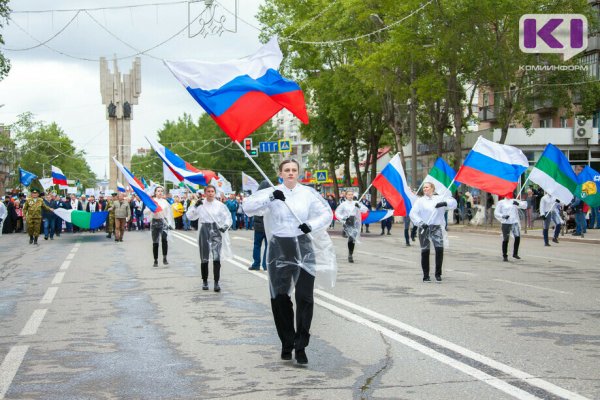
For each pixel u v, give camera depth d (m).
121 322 9.81
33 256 22.05
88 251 23.73
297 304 7.24
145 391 6.21
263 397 5.96
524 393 5.89
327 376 6.63
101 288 13.65
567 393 5.87
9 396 6.10
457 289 12.89
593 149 50.12
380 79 38.50
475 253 22.06
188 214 13.12
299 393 6.05
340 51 46.34
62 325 9.62
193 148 116.62
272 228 7.38
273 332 8.99
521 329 8.86
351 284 13.70
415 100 41.72
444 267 17.28
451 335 8.48
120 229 29.53
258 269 16.77
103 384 6.46
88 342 8.44
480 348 7.73
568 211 33.09
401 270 16.53
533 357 7.28
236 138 9.25
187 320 9.92
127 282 14.55
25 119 103.56
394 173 20.19
